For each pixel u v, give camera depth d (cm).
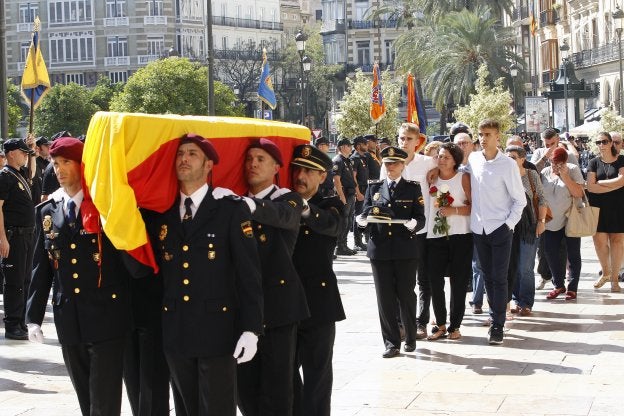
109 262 701
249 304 653
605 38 5959
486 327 1262
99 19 8881
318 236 801
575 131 4091
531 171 1291
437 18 5469
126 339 717
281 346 742
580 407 863
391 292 1090
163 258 669
